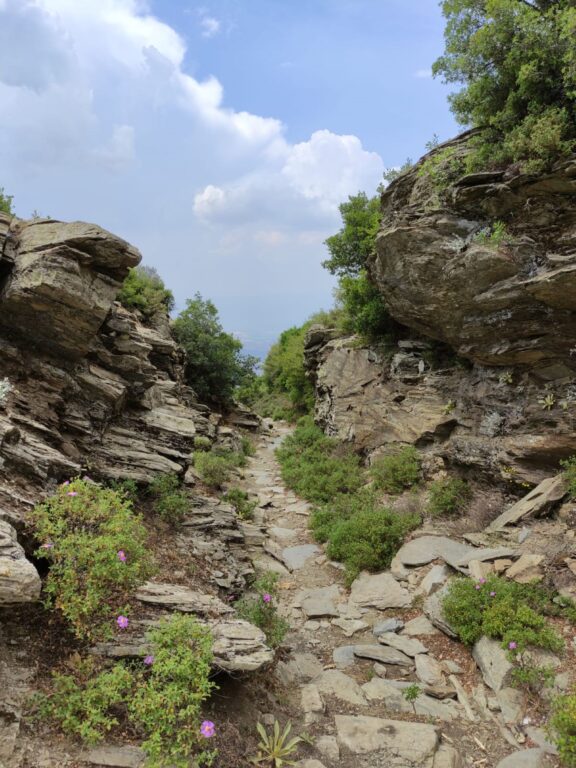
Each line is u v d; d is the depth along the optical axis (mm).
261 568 9250
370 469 13555
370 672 6070
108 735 3670
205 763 3713
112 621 4676
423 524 9773
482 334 10156
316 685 5645
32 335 8094
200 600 5707
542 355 9453
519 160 8617
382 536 9312
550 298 8469
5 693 3664
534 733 4711
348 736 4656
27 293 7398
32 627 4422
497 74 8969
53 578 4371
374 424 14477
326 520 11383
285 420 29344
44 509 4934
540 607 6074
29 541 4922
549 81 8039
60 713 3598
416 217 10555
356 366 16672
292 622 7449
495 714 5094
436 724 5008
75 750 3457
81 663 4004
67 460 6414
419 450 12648
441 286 10234
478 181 9234
